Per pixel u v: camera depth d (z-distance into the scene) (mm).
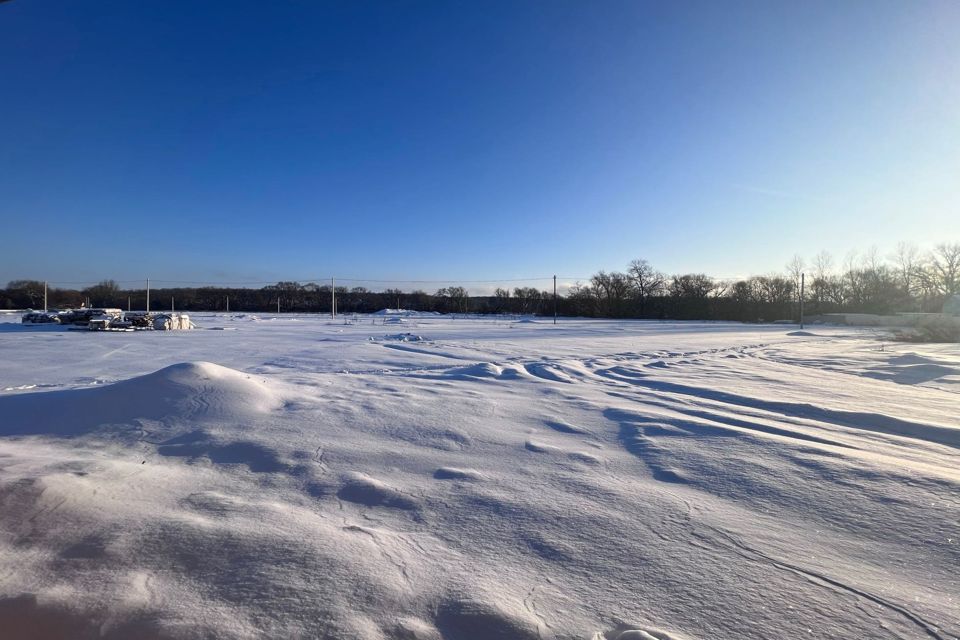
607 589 2357
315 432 5219
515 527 3035
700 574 2510
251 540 2684
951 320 23969
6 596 2129
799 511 3326
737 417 6250
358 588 2279
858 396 7918
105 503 3137
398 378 9547
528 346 19406
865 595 2342
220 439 4852
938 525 3109
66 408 5758
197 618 2020
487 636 1983
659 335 28500
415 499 3463
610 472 4117
